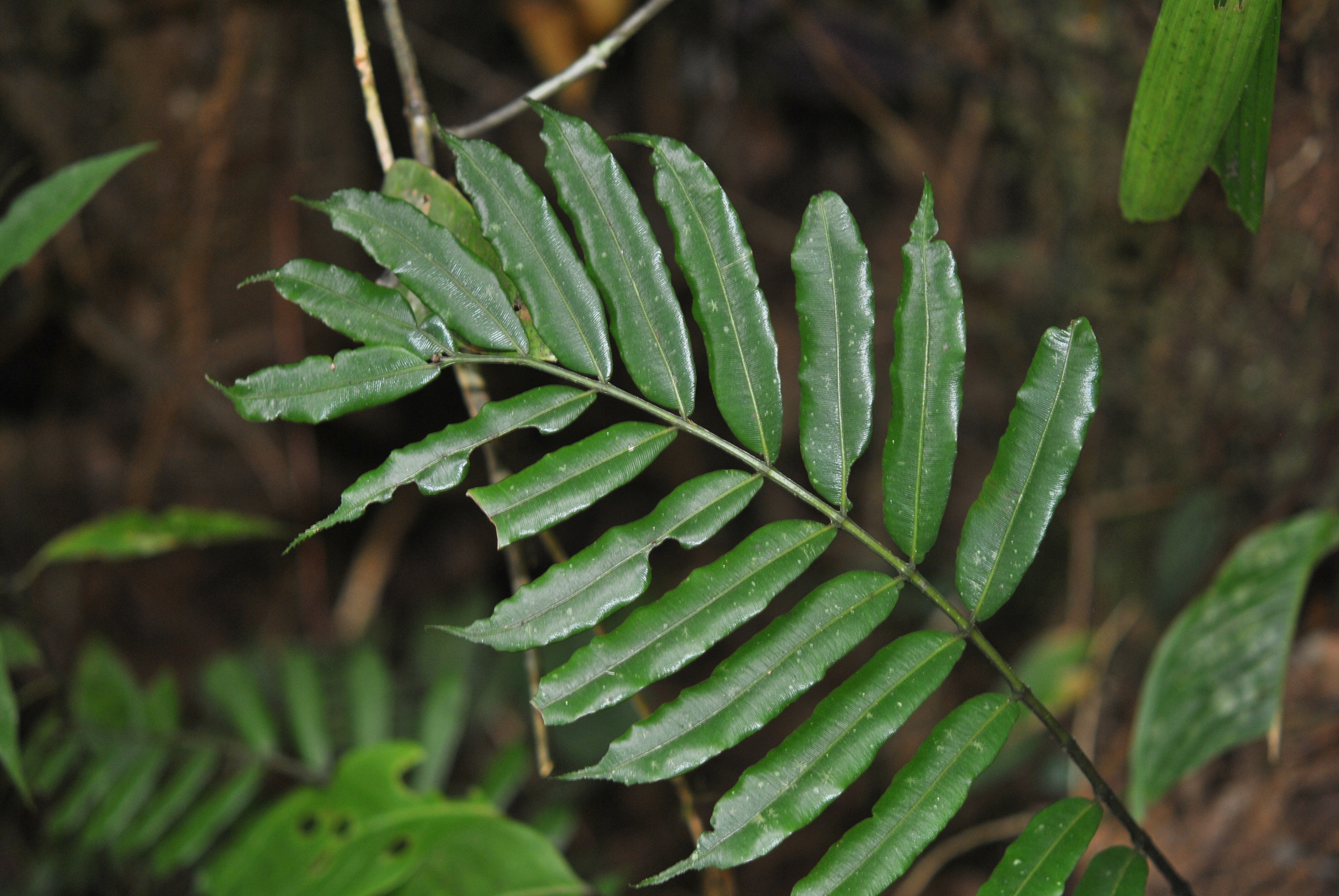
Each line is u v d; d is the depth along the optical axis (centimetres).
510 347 60
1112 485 119
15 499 135
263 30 127
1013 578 61
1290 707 89
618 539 59
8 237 69
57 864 99
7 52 121
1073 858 60
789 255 159
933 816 59
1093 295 116
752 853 58
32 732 104
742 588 59
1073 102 110
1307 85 81
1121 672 111
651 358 60
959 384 60
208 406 139
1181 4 60
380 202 60
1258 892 82
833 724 59
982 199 136
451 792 134
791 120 154
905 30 132
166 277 133
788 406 156
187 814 109
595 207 60
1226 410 102
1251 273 95
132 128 128
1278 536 79
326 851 75
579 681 58
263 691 129
